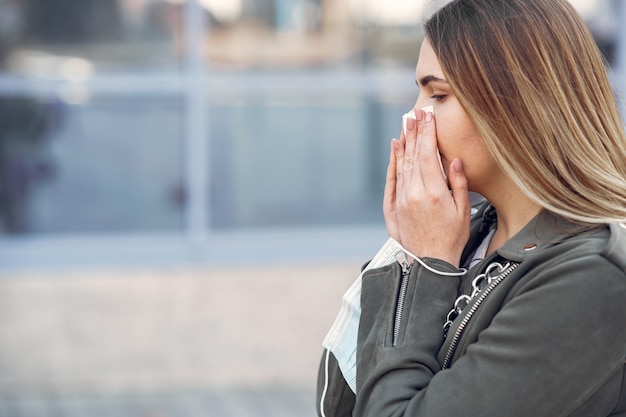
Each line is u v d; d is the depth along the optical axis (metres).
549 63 1.71
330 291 5.96
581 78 1.74
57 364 5.29
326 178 6.32
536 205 1.78
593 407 1.62
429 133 1.80
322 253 6.29
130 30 6.00
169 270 6.03
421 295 1.78
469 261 1.93
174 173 6.17
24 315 5.55
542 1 1.76
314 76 6.21
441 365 1.75
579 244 1.65
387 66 6.25
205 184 6.18
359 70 6.25
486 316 1.70
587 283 1.59
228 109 6.18
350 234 6.34
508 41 1.71
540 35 1.72
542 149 1.70
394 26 6.21
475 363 1.65
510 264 1.74
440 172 1.81
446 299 1.79
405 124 1.85
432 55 1.78
